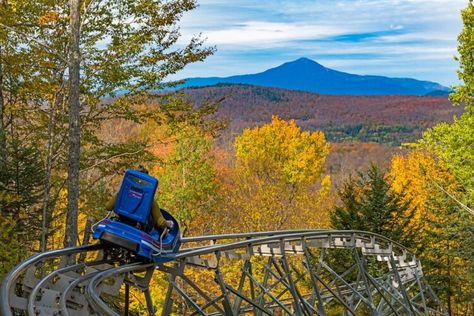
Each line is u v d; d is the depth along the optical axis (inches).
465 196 1392.7
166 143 836.6
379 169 1371.8
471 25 1206.9
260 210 1759.4
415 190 1883.6
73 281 424.8
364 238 954.1
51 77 796.6
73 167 664.4
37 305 378.6
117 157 816.9
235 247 618.5
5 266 649.6
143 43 759.1
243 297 614.2
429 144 1249.4
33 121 891.4
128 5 749.3
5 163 772.0
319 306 729.6
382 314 975.6
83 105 787.4
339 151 5816.9
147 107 810.8
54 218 853.2
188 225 1605.6
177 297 1248.2
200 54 780.6
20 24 745.0
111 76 749.9
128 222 454.9
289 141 2481.5
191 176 1550.2
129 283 482.6
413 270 1120.2
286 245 786.2
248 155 2418.8
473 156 1187.3
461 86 1220.5
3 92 852.6
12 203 789.2
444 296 1524.4
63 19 773.3
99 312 367.2
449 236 1502.2
